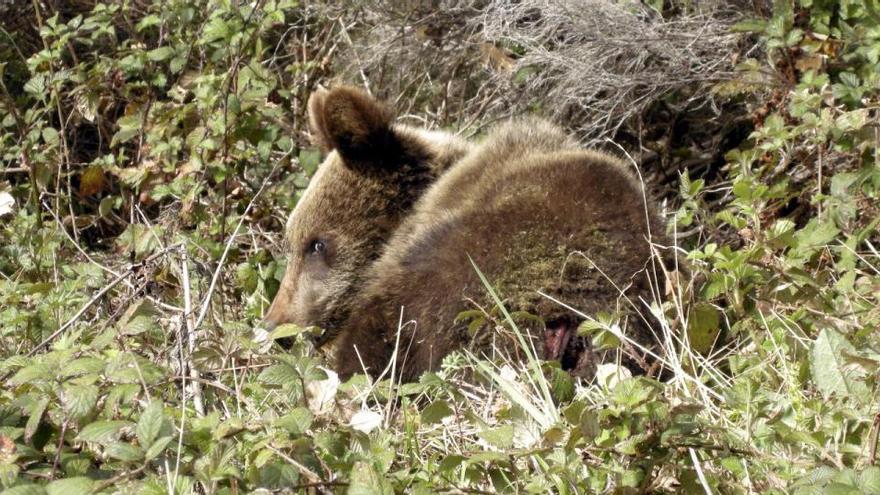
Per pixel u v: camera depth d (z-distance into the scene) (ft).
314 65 49.42
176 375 26.02
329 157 40.83
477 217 31.58
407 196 40.11
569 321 29.09
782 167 38.73
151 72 46.85
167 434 20.56
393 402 27.32
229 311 39.55
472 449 24.29
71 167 49.01
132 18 54.75
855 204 34.71
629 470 21.83
